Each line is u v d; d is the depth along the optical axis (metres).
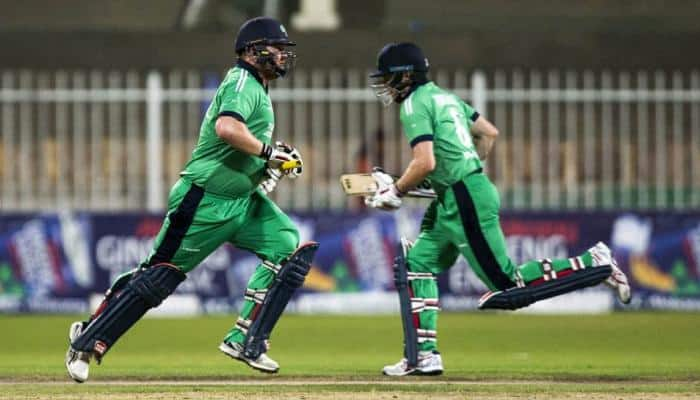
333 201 56.44
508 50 64.00
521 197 56.66
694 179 56.84
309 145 56.84
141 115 59.06
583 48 64.25
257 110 29.91
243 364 37.56
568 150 56.59
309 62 63.78
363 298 54.34
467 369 35.31
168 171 56.47
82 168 57.22
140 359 39.72
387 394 28.62
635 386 30.48
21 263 54.38
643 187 56.81
